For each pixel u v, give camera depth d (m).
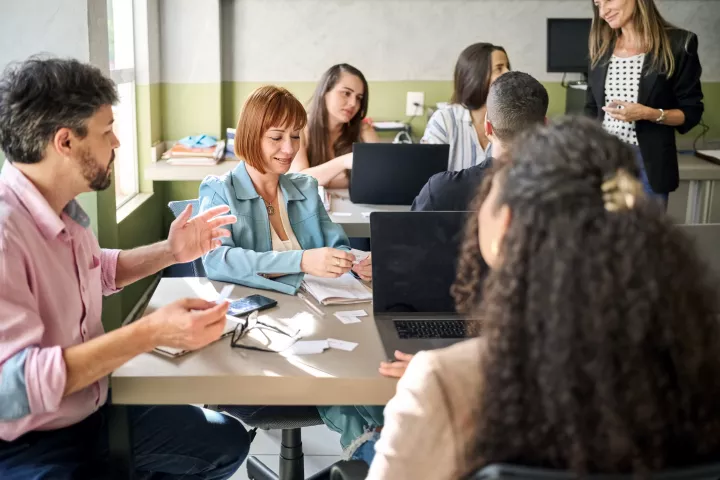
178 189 4.88
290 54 4.91
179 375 1.61
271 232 2.38
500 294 0.94
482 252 1.12
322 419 2.02
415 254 1.99
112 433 1.70
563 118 1.02
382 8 4.88
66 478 1.61
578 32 4.68
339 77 3.70
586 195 0.91
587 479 0.89
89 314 1.75
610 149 0.96
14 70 1.54
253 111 2.29
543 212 0.91
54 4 2.69
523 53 4.98
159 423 1.88
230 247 2.25
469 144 3.52
